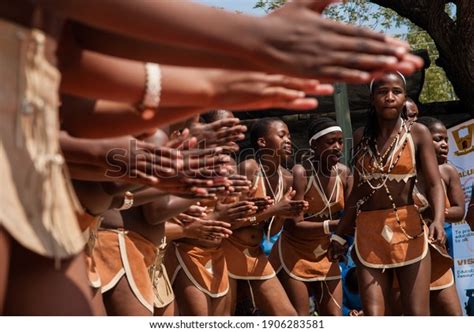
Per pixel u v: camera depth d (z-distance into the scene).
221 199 5.61
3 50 1.86
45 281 2.12
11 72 1.86
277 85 2.25
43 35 1.91
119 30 1.93
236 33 1.93
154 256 4.72
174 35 1.92
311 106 2.25
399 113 5.63
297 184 6.88
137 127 2.53
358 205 5.72
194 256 6.00
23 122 1.87
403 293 5.61
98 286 3.78
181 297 6.00
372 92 5.64
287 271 7.14
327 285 7.15
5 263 1.88
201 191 2.98
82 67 2.22
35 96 1.89
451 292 6.37
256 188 6.49
